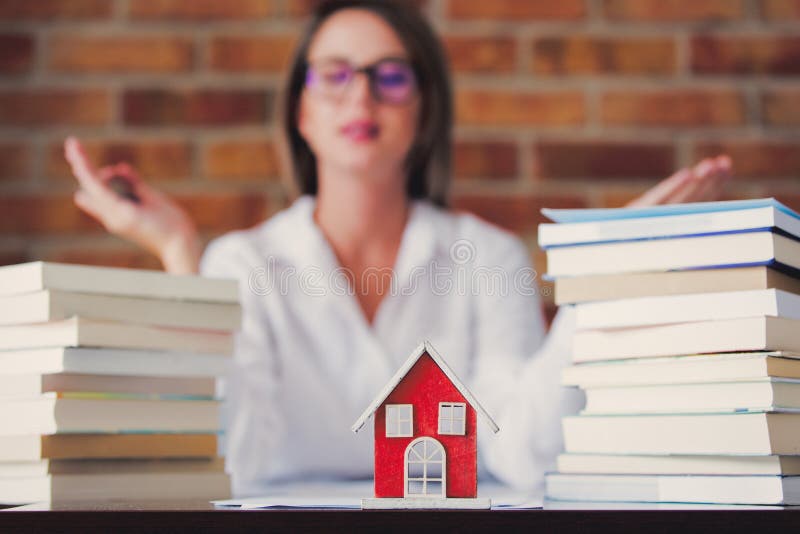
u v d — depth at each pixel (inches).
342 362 69.5
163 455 37.4
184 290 38.3
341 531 28.3
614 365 34.5
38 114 80.5
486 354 70.6
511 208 79.9
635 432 33.5
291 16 81.5
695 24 81.9
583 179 80.4
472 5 81.4
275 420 63.9
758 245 32.3
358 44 71.7
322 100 72.3
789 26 82.0
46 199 79.7
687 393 32.9
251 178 80.3
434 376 29.8
